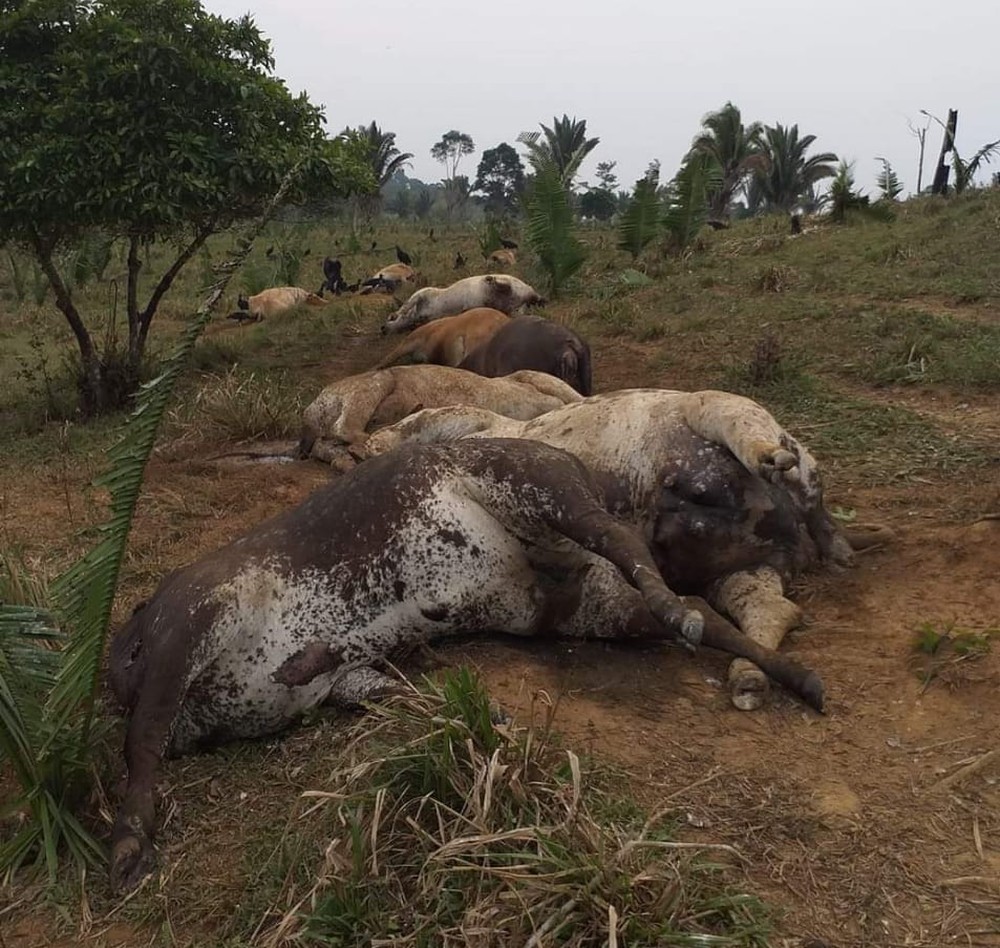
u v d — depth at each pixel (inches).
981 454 242.8
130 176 386.3
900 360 342.0
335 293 856.9
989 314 411.2
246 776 144.2
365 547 155.1
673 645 165.8
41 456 351.6
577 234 1170.0
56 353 608.7
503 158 3179.1
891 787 124.5
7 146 379.9
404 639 158.1
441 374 318.0
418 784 122.1
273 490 283.1
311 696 154.6
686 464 173.8
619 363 422.6
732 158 1406.3
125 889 124.3
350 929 107.3
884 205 797.9
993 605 163.5
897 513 213.9
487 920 103.0
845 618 169.0
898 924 102.8
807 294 502.6
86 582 128.0
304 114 450.9
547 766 125.7
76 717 150.2
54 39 413.1
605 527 148.1
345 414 308.0
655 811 119.1
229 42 434.6
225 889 120.6
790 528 176.4
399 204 3065.9
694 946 97.5
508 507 155.8
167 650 145.9
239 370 476.7
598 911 99.9
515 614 161.8
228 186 408.8
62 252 505.7
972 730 133.6
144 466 128.0
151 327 699.4
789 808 121.6
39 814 132.0
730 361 384.5
